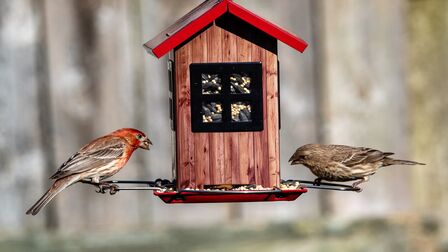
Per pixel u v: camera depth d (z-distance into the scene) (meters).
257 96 15.33
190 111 15.31
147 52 15.97
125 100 16.64
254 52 15.32
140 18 16.62
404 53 16.92
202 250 16.81
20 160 16.53
